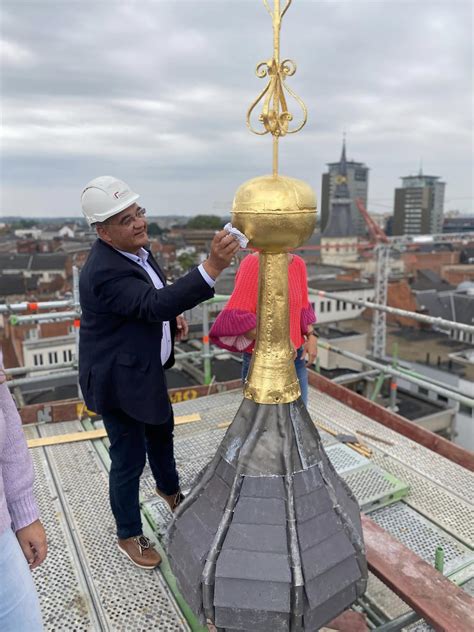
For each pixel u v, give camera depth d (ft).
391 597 8.53
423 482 11.39
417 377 16.61
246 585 5.32
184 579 5.79
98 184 7.23
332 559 5.52
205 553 5.58
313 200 5.40
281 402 5.74
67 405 14.46
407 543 9.56
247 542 5.41
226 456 5.86
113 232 7.29
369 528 7.93
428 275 246.47
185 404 15.60
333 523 5.67
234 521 5.50
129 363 7.57
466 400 14.06
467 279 274.98
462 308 176.04
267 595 5.28
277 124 5.32
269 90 5.27
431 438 12.91
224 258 5.93
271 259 5.59
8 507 5.43
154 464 9.46
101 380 7.71
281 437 5.65
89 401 8.04
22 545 5.52
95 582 8.27
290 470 5.57
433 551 9.34
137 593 8.03
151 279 8.10
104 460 12.16
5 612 4.86
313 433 5.92
